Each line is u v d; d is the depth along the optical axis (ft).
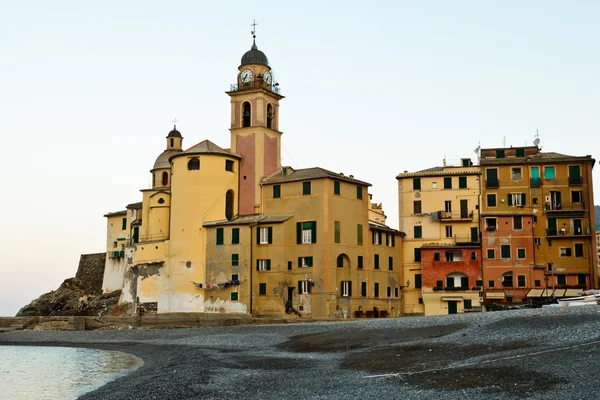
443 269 305.94
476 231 315.78
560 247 297.53
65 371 154.71
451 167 324.39
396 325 173.37
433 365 110.22
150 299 308.60
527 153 319.27
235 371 126.11
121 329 267.80
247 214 302.86
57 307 394.73
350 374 110.63
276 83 326.03
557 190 303.27
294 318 253.03
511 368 97.76
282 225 278.87
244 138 311.06
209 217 297.33
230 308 281.95
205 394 100.78
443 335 145.38
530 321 142.20
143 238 341.62
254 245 282.36
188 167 302.25
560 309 159.53
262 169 307.58
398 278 319.27
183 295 293.84
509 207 306.76
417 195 325.62
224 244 287.48
